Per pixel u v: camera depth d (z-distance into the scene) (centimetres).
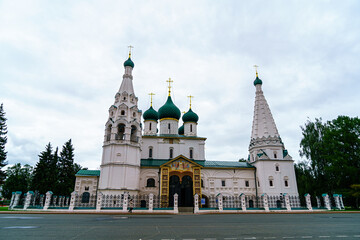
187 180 4956
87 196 4869
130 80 5375
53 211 3588
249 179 5422
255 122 5806
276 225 1950
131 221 2253
